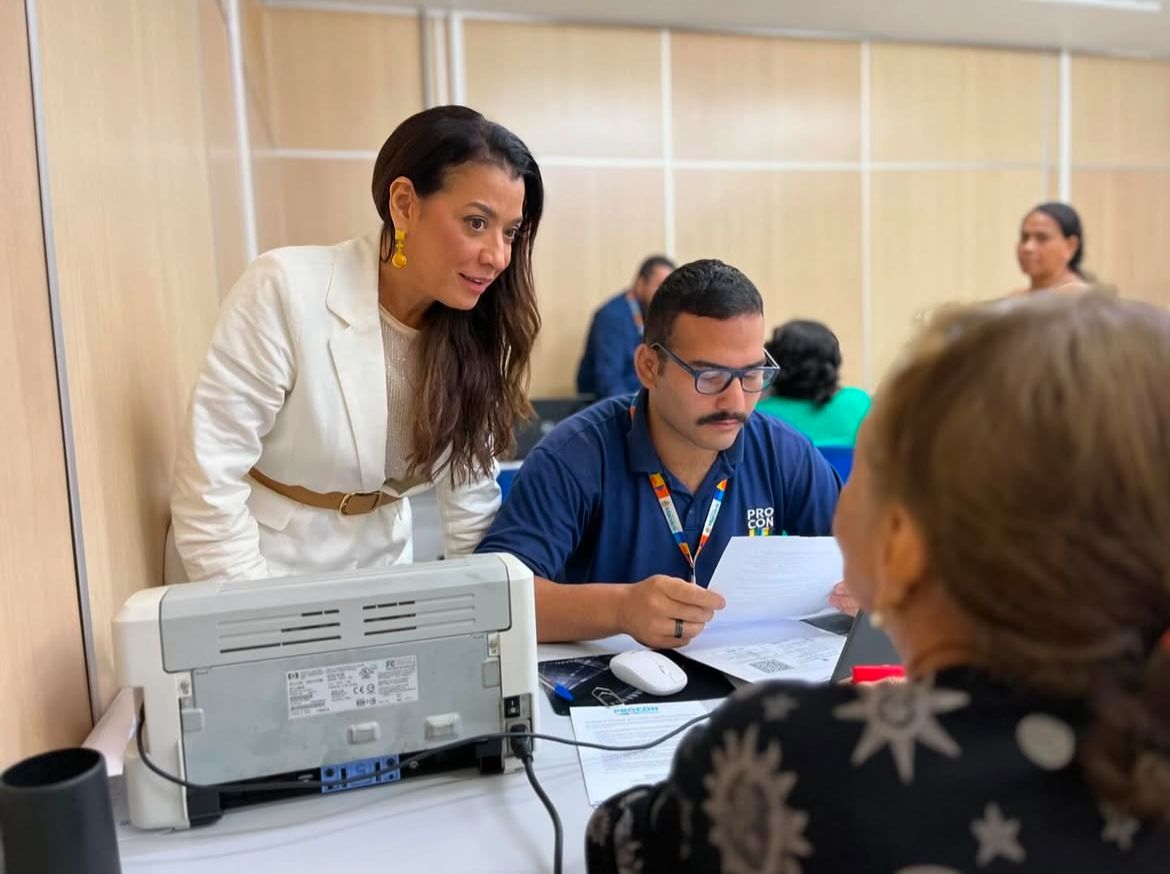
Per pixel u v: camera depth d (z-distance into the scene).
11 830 0.70
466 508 1.58
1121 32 5.35
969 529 0.47
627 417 1.55
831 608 1.39
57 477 1.02
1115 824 0.48
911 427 0.51
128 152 1.41
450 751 0.99
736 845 0.54
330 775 0.94
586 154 5.03
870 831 0.49
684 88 5.12
